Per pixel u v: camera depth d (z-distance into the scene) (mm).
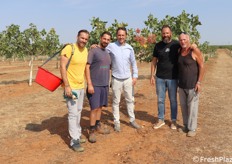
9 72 26078
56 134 6266
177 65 6246
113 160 4910
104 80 5633
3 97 11484
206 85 14500
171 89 6355
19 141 5848
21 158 4977
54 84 5125
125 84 6254
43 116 7984
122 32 5984
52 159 4930
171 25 8734
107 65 5637
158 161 4883
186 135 6184
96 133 6230
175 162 4859
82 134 6207
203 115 7969
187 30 8391
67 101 5148
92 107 5648
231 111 8508
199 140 5891
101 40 5531
